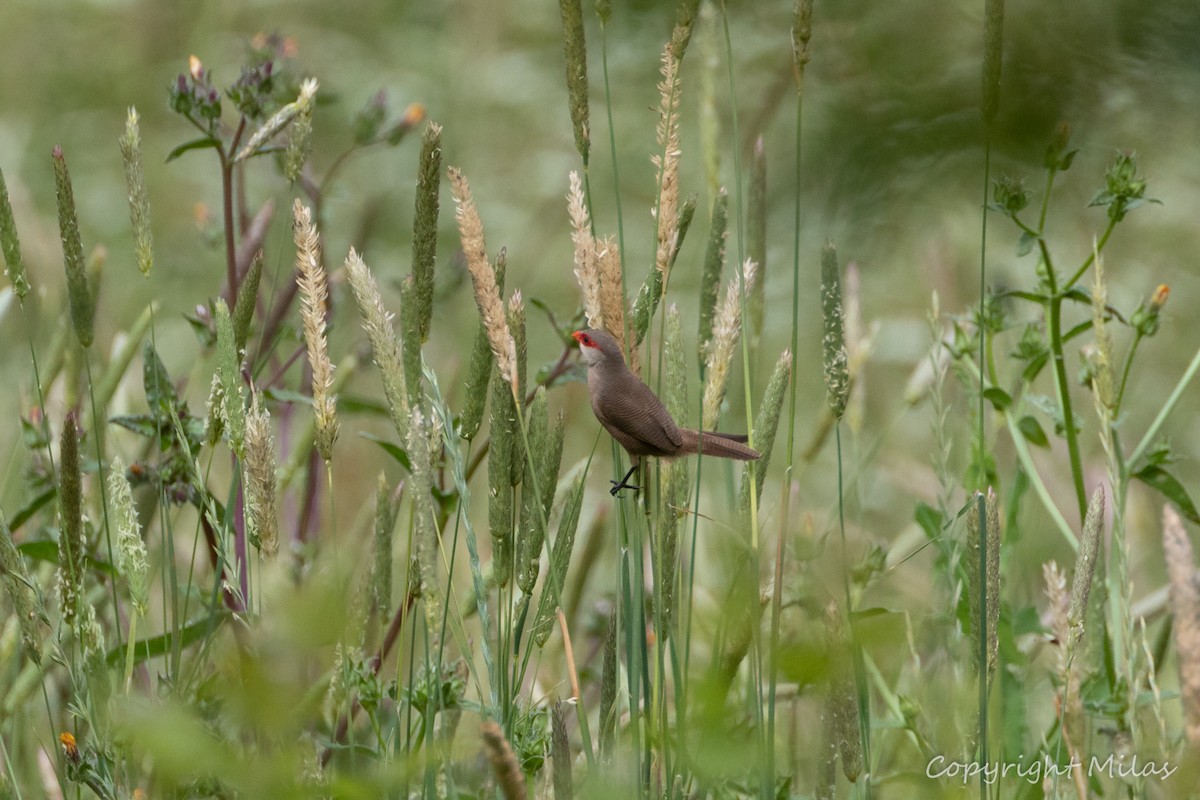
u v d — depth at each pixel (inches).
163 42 677.9
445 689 208.4
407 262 568.4
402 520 317.4
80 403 310.7
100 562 245.1
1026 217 465.7
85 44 678.5
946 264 414.0
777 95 431.8
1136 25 220.5
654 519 224.5
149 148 651.5
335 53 654.5
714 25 289.4
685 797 196.7
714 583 307.9
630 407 212.7
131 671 194.5
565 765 182.5
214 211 559.5
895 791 255.1
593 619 320.5
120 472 194.4
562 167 629.3
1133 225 503.2
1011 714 257.3
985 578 191.2
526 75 651.5
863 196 236.5
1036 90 226.7
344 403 297.0
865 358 311.4
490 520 196.5
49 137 655.8
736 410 298.2
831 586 208.8
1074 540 279.7
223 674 180.7
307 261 177.0
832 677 155.3
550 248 616.4
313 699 180.7
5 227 214.7
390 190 581.9
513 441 197.9
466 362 466.9
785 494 191.2
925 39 234.8
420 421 176.1
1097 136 261.7
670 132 209.2
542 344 577.3
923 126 232.2
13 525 268.7
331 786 153.1
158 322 557.3
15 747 260.1
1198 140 261.7
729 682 184.2
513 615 205.3
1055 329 283.0
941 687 247.9
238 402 186.5
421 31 681.0
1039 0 225.5
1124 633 253.0
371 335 181.5
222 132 309.3
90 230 611.2
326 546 328.2
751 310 273.4
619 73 528.7
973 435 297.4
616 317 215.5
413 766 156.7
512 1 667.4
